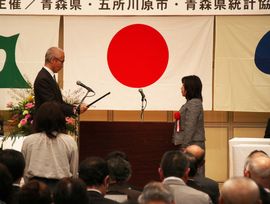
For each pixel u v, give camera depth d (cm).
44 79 994
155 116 1616
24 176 751
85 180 604
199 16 1473
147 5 1438
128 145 1025
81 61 1481
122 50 1482
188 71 1478
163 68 1481
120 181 673
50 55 1016
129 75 1482
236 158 1105
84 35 1481
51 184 738
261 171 607
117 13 1441
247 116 1616
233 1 1425
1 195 522
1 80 1482
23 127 1088
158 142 1030
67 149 757
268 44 1466
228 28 1477
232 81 1479
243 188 454
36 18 1479
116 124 1022
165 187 480
